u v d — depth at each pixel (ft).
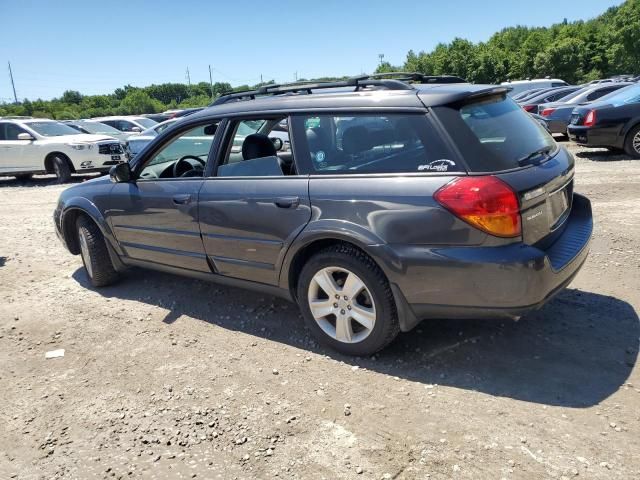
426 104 10.44
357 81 12.17
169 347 13.00
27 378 12.00
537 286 9.73
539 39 213.46
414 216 10.13
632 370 10.57
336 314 11.73
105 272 17.04
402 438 9.11
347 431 9.40
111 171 15.03
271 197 12.00
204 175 13.70
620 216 20.79
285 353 12.31
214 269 13.85
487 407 9.76
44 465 9.11
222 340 13.19
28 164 46.68
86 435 9.83
